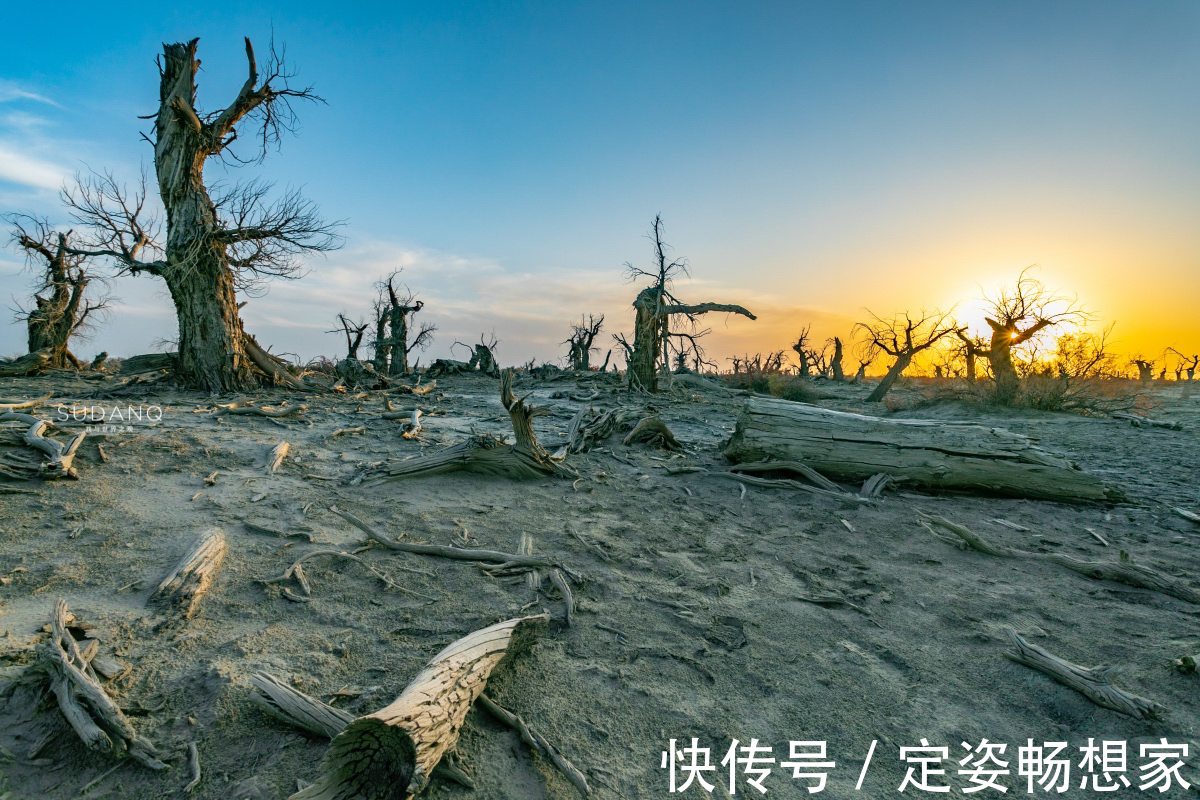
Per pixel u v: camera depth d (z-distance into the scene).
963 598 5.12
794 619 4.70
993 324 27.12
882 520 7.01
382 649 3.80
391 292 36.16
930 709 3.75
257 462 7.31
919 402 25.75
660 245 23.86
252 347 14.95
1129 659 4.21
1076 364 24.34
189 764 2.82
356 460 8.05
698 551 5.91
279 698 3.12
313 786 2.51
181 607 3.97
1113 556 6.11
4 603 3.88
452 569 5.00
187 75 14.15
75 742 2.86
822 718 3.62
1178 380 60.25
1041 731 3.61
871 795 3.10
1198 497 8.39
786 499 7.74
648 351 23.36
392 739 2.65
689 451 10.52
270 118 15.07
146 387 13.80
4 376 18.42
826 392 36.75
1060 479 7.83
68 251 16.12
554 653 3.99
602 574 5.22
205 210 14.07
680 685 3.81
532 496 7.21
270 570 4.64
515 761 3.11
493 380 30.31
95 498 5.60
